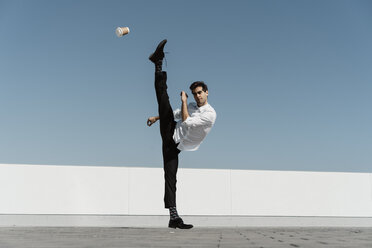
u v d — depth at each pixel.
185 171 5.41
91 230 2.81
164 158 2.76
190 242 1.55
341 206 5.65
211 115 2.68
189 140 2.71
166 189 2.73
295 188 5.59
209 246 1.36
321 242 1.60
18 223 5.16
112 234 2.16
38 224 5.19
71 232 2.41
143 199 5.36
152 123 3.00
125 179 5.36
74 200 5.26
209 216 5.40
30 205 5.20
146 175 5.39
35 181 5.24
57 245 1.36
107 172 5.34
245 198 5.48
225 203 5.44
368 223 5.66
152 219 5.34
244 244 1.46
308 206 5.59
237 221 5.44
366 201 5.70
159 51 2.72
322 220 5.59
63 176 5.28
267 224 5.48
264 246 1.37
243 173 5.52
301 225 5.55
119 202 5.32
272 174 5.57
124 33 2.67
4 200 5.16
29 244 1.40
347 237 2.01
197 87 2.76
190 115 2.84
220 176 5.47
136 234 2.17
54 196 5.24
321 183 5.65
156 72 2.74
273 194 5.54
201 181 5.43
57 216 5.22
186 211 5.37
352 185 5.70
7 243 1.44
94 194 5.30
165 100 2.71
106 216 5.29
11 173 5.21
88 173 5.32
